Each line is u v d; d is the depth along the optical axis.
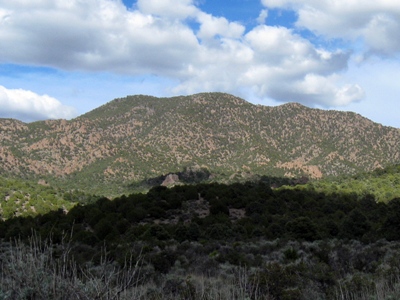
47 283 4.90
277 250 28.36
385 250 22.56
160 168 157.88
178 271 19.67
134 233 39.06
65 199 86.56
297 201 58.72
